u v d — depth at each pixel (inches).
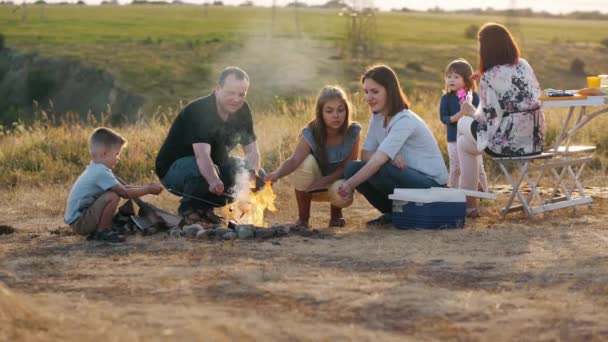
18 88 2252.7
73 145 487.8
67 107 2150.6
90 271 219.5
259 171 296.7
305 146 289.6
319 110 287.6
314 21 4254.4
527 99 292.7
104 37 2876.5
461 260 228.4
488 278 207.5
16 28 2842.0
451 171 340.5
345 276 208.2
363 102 627.8
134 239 267.0
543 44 3021.7
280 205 351.3
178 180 291.0
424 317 173.5
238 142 295.9
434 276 209.6
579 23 4675.2
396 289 193.6
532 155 297.7
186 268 220.2
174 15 4389.8
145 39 2869.1
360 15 3014.3
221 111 288.2
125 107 2049.7
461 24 4288.9
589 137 486.0
